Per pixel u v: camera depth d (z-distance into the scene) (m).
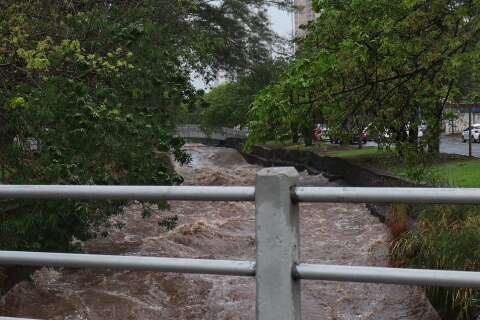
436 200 1.91
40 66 6.92
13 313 7.73
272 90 8.93
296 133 9.49
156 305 8.34
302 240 12.37
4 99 7.75
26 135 7.89
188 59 11.73
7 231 7.50
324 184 22.00
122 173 9.02
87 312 7.96
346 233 12.84
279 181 2.11
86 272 9.42
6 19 7.96
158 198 2.26
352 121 10.03
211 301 8.41
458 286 1.91
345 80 9.37
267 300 2.15
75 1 9.94
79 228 8.91
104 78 8.68
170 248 11.65
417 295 8.07
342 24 9.67
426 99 9.76
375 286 8.60
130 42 9.09
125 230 12.84
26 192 2.43
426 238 8.43
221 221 14.23
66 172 7.43
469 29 8.59
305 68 8.63
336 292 8.55
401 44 8.61
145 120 8.89
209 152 48.56
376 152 22.75
